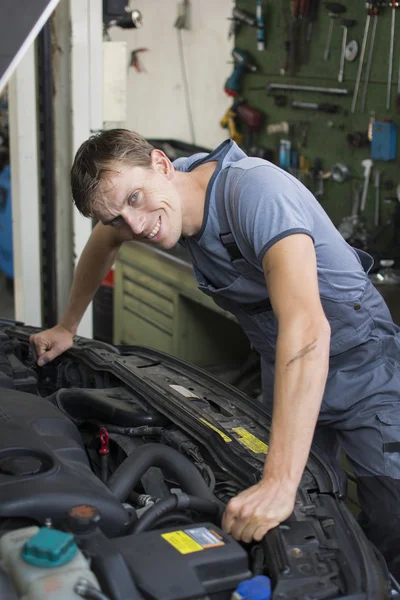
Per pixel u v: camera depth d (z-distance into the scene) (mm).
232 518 1176
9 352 1965
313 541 1171
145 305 3666
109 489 1267
